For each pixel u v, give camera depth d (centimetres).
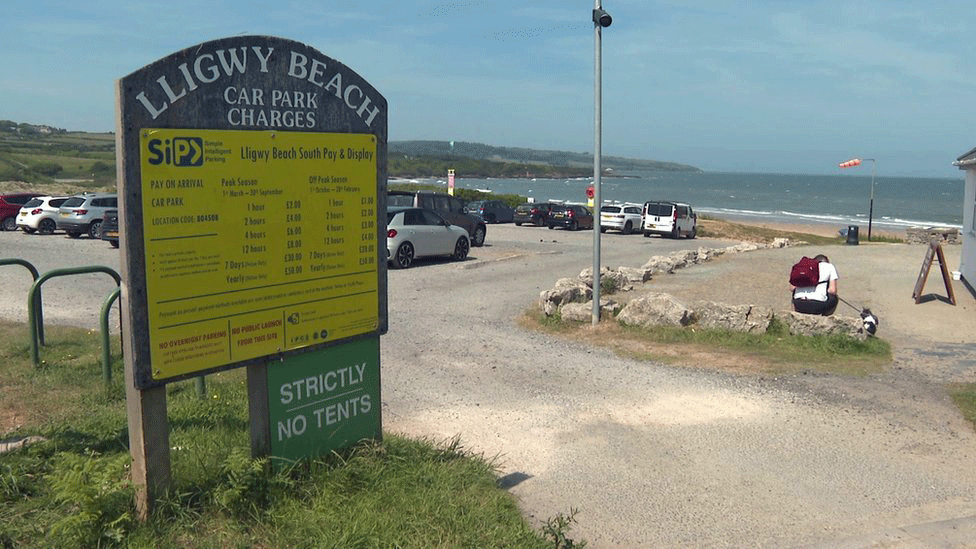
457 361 935
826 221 7138
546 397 783
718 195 14450
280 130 452
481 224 2692
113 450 521
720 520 505
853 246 2570
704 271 1806
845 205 10975
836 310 1299
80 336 944
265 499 441
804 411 744
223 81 422
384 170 519
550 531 435
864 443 658
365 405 527
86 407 635
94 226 2805
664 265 1792
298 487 461
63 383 704
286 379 476
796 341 1021
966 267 1612
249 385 460
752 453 631
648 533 485
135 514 414
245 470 441
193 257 418
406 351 988
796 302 1136
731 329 1075
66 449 512
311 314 483
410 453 546
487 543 426
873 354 984
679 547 468
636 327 1110
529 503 523
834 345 999
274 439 473
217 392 688
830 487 564
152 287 403
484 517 457
